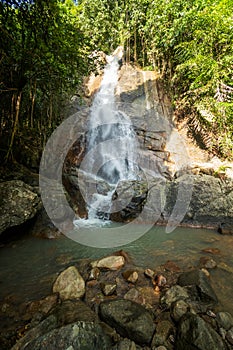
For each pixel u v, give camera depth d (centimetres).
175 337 154
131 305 180
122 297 209
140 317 166
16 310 190
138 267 268
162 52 880
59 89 507
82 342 130
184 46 677
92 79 999
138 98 877
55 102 621
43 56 358
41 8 318
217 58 606
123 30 1072
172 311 176
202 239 365
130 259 290
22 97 489
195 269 250
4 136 450
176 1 693
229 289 224
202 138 726
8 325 172
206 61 605
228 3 558
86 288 222
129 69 998
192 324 149
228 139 639
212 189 454
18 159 514
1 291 220
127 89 905
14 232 349
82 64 416
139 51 1125
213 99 628
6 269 264
